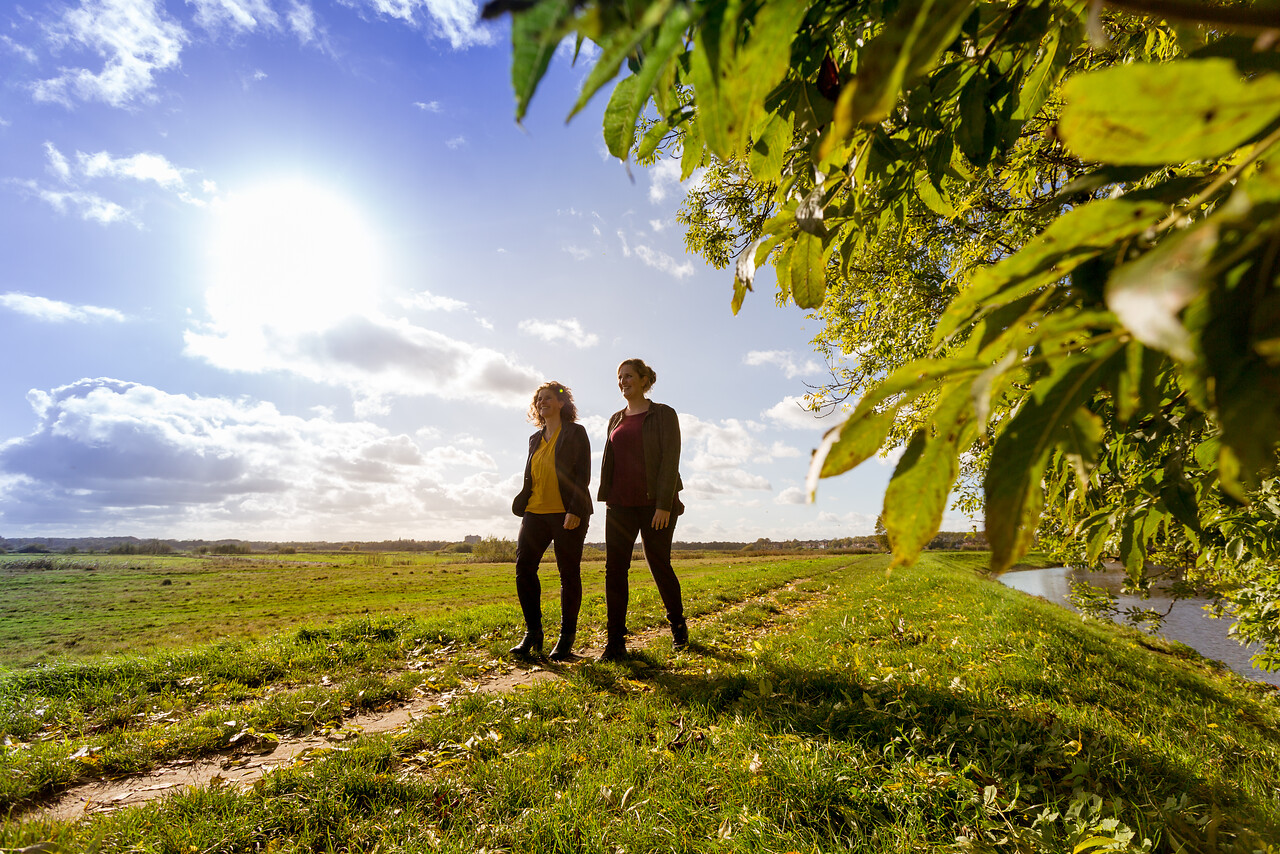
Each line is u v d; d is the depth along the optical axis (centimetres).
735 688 351
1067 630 748
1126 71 26
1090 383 50
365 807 234
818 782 222
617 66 29
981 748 249
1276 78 25
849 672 380
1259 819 200
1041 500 50
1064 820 192
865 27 96
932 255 597
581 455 493
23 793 248
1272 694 606
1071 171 366
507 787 240
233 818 222
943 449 52
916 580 1328
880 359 741
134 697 416
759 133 95
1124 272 29
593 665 433
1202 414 138
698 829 209
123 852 203
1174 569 407
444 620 710
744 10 56
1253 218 28
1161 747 271
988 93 116
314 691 399
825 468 50
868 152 106
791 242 106
